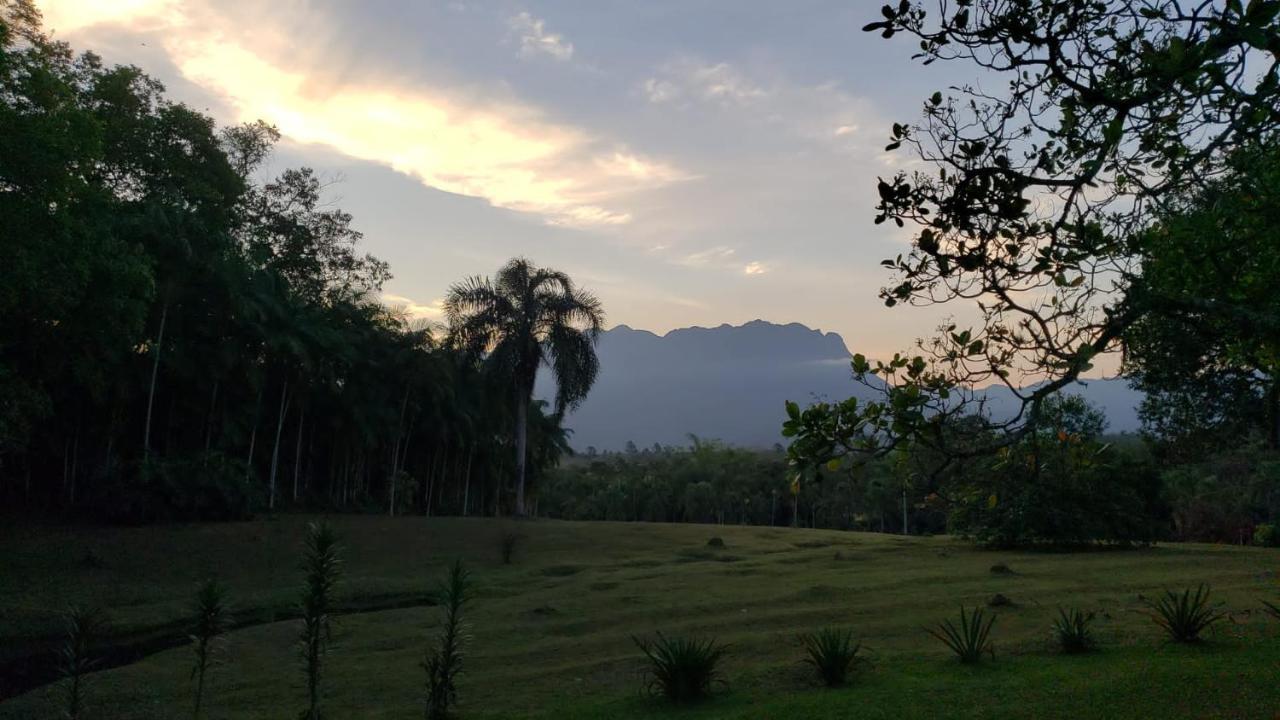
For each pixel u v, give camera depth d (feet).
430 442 125.59
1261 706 18.62
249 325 86.07
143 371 79.71
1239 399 31.45
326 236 114.62
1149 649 26.27
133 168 83.46
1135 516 62.28
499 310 108.99
